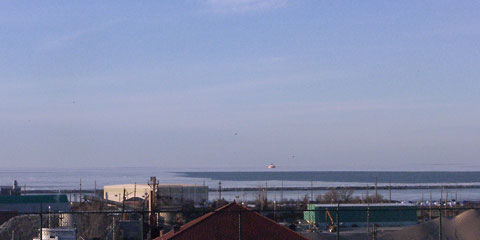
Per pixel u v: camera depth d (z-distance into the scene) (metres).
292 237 49.12
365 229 104.50
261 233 49.00
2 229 75.44
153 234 68.56
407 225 114.25
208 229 49.06
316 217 112.50
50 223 75.00
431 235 72.56
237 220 49.94
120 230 77.81
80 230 79.75
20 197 119.56
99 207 116.69
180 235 48.69
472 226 72.25
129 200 146.25
